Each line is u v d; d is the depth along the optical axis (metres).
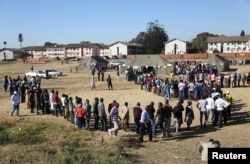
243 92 33.72
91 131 20.53
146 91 35.34
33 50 184.62
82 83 46.31
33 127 21.31
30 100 26.09
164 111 18.78
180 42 143.00
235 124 21.83
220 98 21.28
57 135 19.44
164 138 18.88
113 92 35.66
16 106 24.94
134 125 22.19
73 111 22.77
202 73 43.75
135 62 54.88
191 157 15.27
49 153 15.37
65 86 43.25
